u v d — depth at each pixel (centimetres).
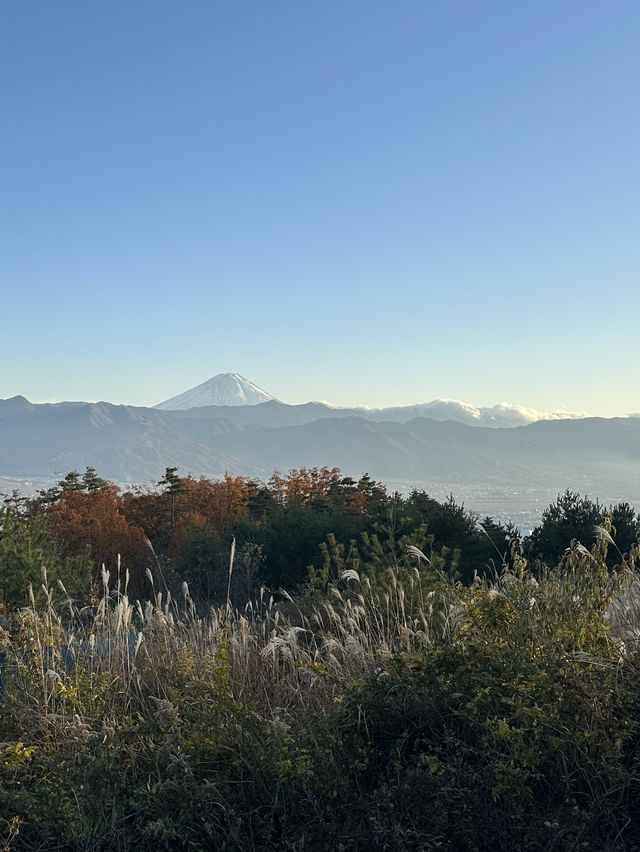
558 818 323
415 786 347
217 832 349
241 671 516
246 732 396
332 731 397
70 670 533
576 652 395
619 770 329
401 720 409
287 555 1562
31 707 461
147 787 368
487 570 1317
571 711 372
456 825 324
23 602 928
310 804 354
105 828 353
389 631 591
